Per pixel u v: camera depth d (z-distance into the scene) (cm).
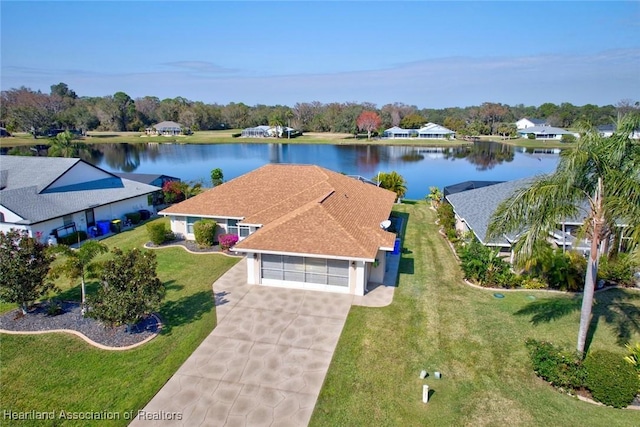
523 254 1378
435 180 6438
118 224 3153
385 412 1215
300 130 16812
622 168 1299
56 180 3133
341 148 11812
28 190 2903
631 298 1942
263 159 9125
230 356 1484
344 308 1850
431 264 2441
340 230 2036
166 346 1545
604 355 1303
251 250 1988
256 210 2706
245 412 1215
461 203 3075
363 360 1466
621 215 1237
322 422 1178
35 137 12281
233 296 1967
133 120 16138
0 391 1305
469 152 10712
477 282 2147
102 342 1569
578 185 1312
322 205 2259
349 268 1961
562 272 2017
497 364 1444
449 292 2036
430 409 1226
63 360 1460
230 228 2778
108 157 9419
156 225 2741
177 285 2100
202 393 1295
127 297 1491
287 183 3052
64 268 1680
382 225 2398
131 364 1437
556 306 1870
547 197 1303
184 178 6406
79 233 2888
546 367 1331
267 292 2011
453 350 1529
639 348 1348
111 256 2588
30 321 1723
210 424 1169
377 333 1642
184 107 17762
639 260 1212
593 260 1316
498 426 1153
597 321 1730
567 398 1265
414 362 1457
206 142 12900
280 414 1208
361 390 1310
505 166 8012
